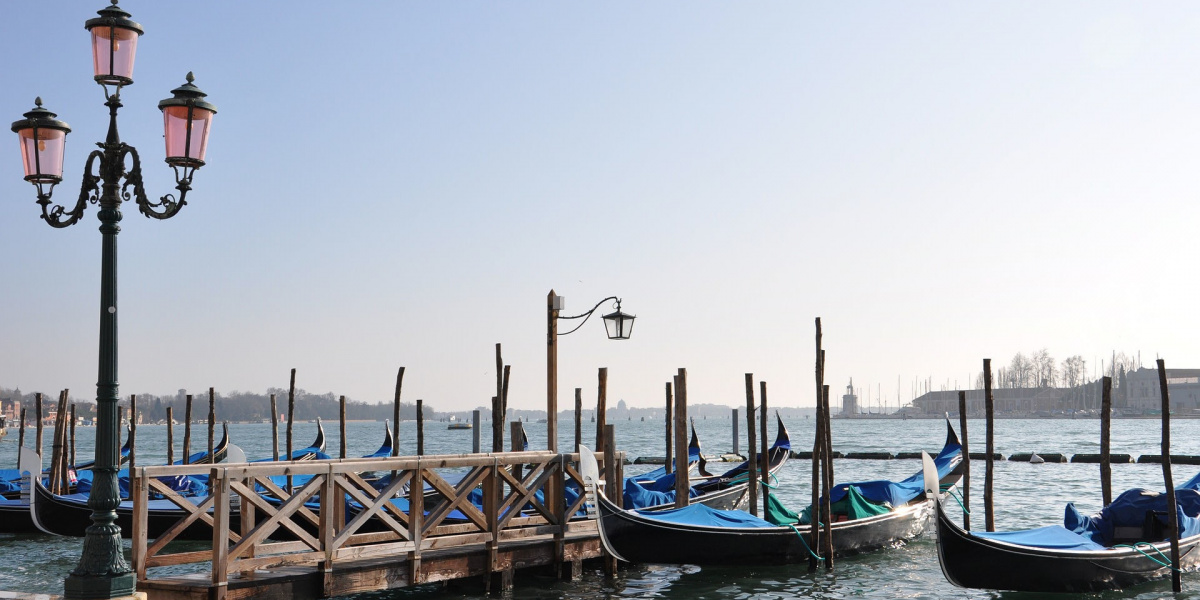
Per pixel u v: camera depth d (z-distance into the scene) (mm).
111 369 8430
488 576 12609
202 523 18266
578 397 22359
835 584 13945
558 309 15352
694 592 13438
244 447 76000
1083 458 44906
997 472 39031
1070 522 14094
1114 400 164875
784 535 14578
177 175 8477
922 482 18469
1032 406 174625
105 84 8297
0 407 123125
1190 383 156375
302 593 10922
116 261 8438
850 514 15797
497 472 12758
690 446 26094
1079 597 12961
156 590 10266
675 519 13898
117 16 8211
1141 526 14133
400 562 11703
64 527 17172
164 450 65312
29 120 8438
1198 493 14906
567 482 15000
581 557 13703
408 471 11922
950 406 192250
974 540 12352
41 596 8664
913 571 14812
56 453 23062
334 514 11797
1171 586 13523
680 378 17031
